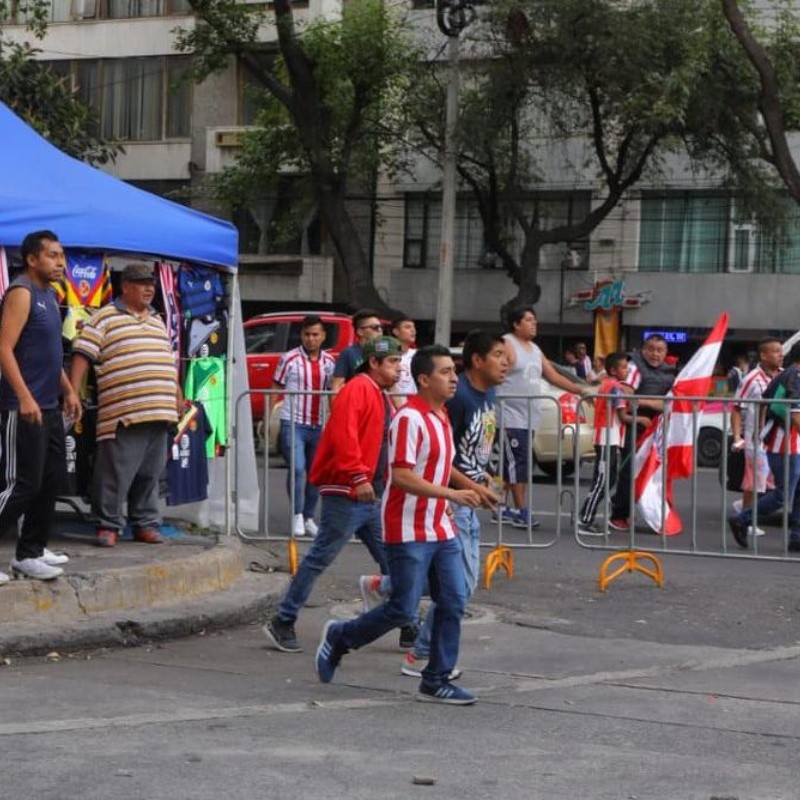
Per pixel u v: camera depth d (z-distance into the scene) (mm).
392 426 7797
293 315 26516
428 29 37062
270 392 13312
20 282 9148
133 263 11039
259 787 6066
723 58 31625
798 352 14211
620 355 15125
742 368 30156
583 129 35500
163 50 43938
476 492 7770
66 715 7285
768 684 8516
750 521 13680
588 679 8547
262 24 38406
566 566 12938
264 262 42938
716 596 11578
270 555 12859
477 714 7590
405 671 8531
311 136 34906
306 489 13703
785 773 6535
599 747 6918
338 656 8211
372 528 9484
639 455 12992
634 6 31516
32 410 8898
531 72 32438
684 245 39938
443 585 7801
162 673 8445
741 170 33938
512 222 41125
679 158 39531
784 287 39000
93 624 9125
